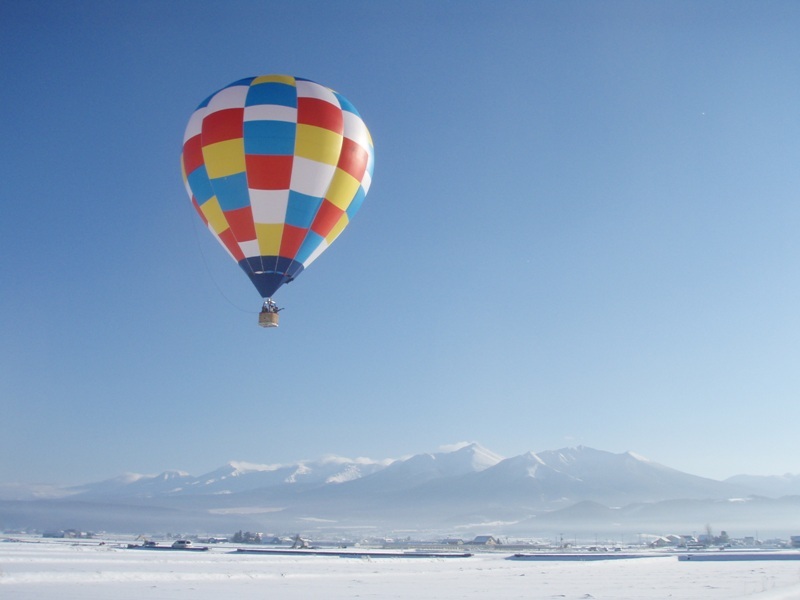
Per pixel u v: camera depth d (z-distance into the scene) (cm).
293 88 3934
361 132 4050
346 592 3334
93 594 2945
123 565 5103
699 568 6281
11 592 2938
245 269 3897
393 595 3203
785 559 8388
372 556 8625
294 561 6769
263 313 3734
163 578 3891
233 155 3778
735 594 3366
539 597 3177
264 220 3794
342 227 4062
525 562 7775
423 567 6150
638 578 4747
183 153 4003
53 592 2981
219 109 3856
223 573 4441
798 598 2930
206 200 3891
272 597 3006
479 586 3872
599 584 4119
